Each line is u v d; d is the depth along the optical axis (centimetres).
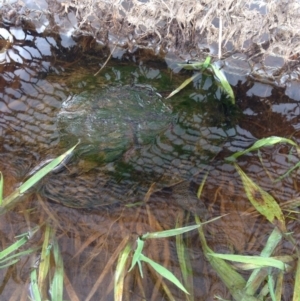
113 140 64
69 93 74
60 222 59
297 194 64
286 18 71
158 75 80
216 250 58
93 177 60
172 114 71
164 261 56
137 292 53
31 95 74
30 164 62
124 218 60
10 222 59
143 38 83
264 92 79
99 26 86
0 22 88
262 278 52
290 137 72
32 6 88
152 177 62
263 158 69
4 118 69
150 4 77
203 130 70
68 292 53
